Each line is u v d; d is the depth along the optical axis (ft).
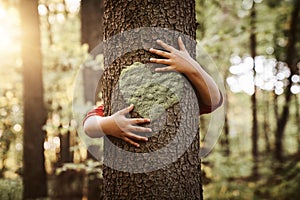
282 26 31.14
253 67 38.52
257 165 29.22
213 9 30.42
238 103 54.75
